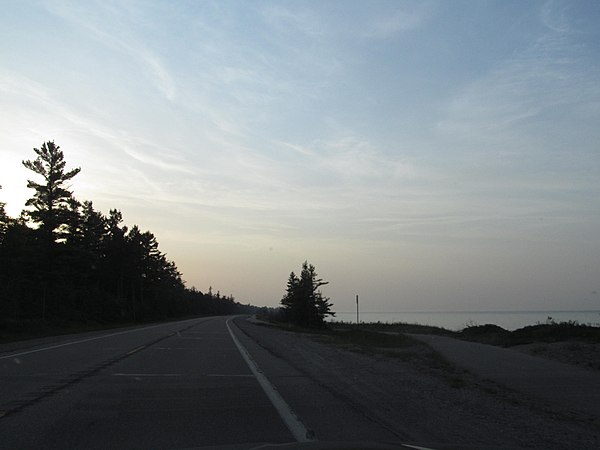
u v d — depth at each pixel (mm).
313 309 102812
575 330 28969
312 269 105438
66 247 67688
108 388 13664
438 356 23906
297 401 12094
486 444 8141
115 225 104125
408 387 14688
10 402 11547
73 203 68438
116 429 9102
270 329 63344
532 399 12953
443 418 10289
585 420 10445
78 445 8055
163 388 13820
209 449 5582
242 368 18922
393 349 29781
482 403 12133
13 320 43438
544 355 22688
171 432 8914
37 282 61750
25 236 60844
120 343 30953
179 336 39719
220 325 68812
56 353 23750
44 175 66875
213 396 12672
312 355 25344
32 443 8156
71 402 11609
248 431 9008
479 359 21750
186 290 190000
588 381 15828
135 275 106688
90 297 77312
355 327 75688
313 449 4820
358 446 5031
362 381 15898
